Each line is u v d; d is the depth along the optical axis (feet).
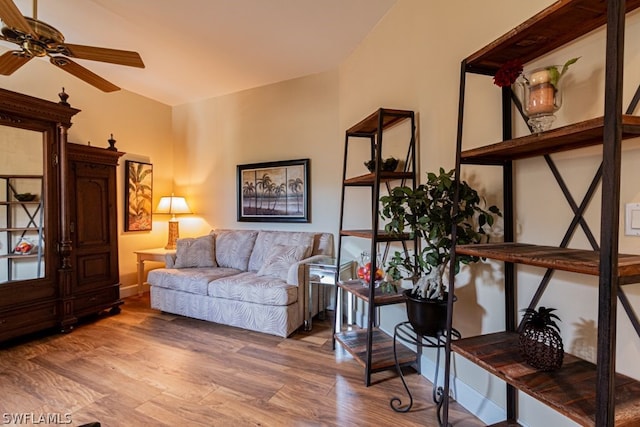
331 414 6.05
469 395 6.07
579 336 4.28
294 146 13.07
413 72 7.66
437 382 6.81
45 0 8.14
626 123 2.76
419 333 5.96
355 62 10.57
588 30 4.00
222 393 6.74
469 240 5.27
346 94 11.28
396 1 8.21
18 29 5.91
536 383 3.65
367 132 9.41
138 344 9.21
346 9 8.48
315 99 12.59
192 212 15.67
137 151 14.56
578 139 3.69
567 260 3.29
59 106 10.01
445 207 5.52
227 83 13.48
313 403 6.39
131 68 12.00
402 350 7.88
